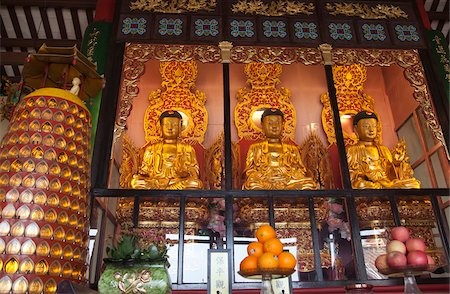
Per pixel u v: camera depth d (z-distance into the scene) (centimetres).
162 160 630
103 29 613
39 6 770
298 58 613
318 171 672
